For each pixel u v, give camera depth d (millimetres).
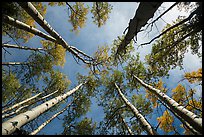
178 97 8109
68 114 12719
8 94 10750
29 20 9195
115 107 13031
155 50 8008
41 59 11156
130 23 5727
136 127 10836
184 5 5414
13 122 4398
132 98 12727
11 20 6324
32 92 12148
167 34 7473
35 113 5535
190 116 5121
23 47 10227
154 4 4641
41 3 9570
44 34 8453
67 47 10062
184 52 7359
